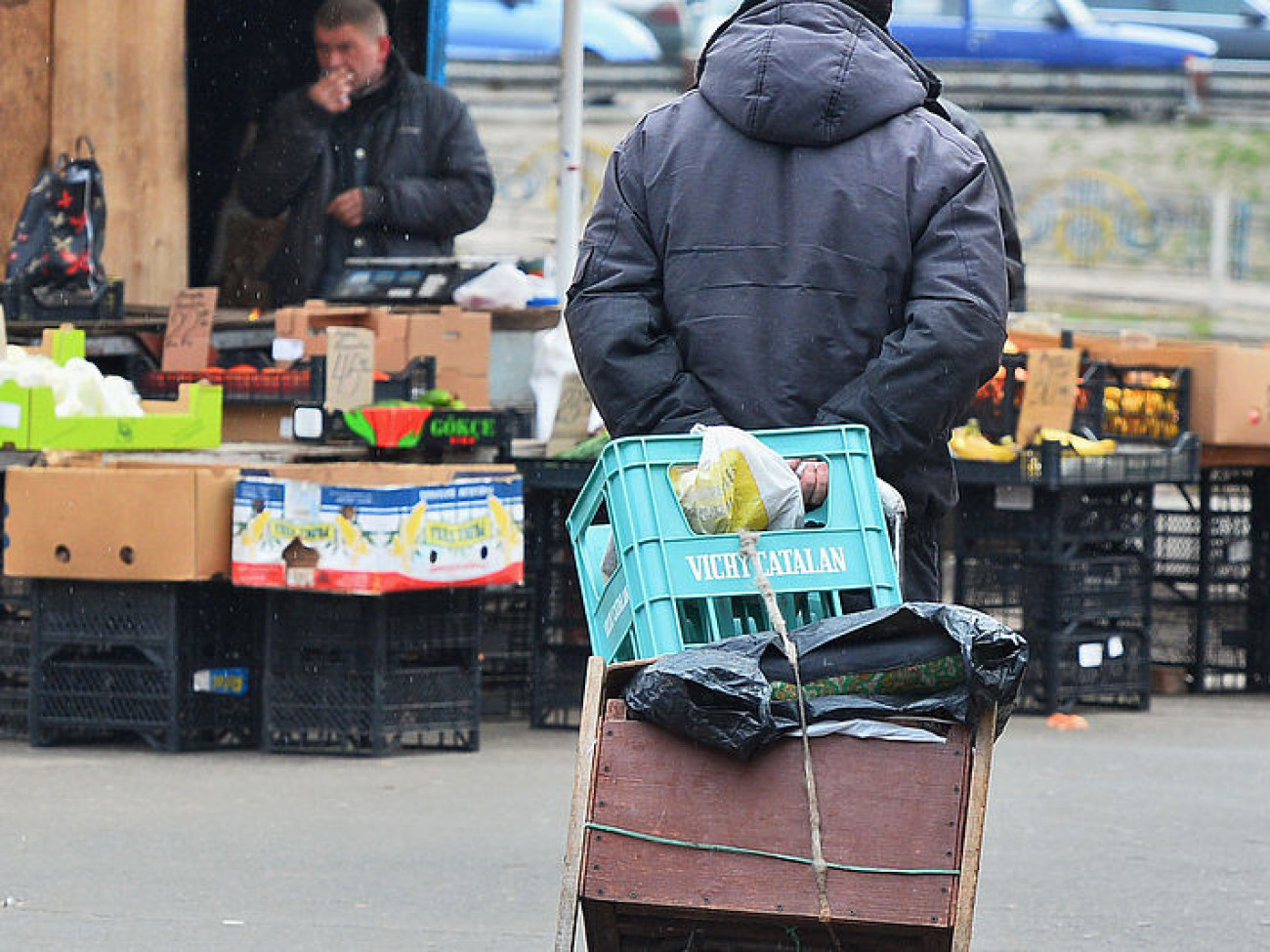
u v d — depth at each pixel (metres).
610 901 12.13
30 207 33.84
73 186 33.91
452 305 35.06
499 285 33.69
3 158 40.34
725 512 13.06
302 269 41.50
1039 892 20.66
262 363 34.88
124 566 26.27
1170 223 77.88
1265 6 85.44
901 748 11.98
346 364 29.89
